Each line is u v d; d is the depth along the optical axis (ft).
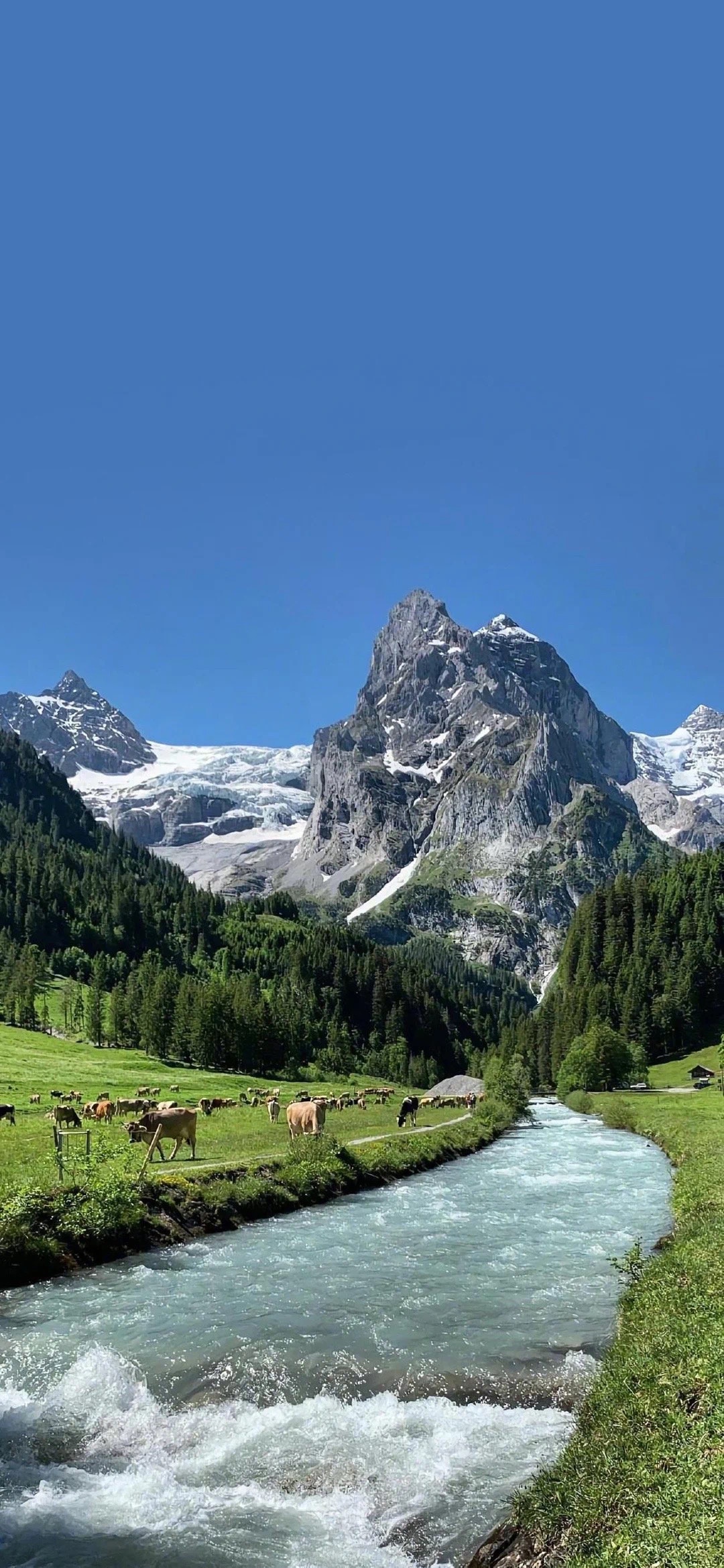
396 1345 60.08
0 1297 74.02
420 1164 164.35
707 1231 77.30
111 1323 66.33
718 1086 366.63
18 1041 417.08
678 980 609.83
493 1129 248.32
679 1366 46.21
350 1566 35.81
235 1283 78.07
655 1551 30.66
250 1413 50.11
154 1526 39.09
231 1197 110.22
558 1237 96.58
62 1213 88.58
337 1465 43.73
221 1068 469.57
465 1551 36.37
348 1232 101.76
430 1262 85.10
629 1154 182.91
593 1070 486.38
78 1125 187.01
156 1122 130.72
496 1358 57.16
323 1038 645.51
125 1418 49.73
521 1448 44.83
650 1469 36.55
